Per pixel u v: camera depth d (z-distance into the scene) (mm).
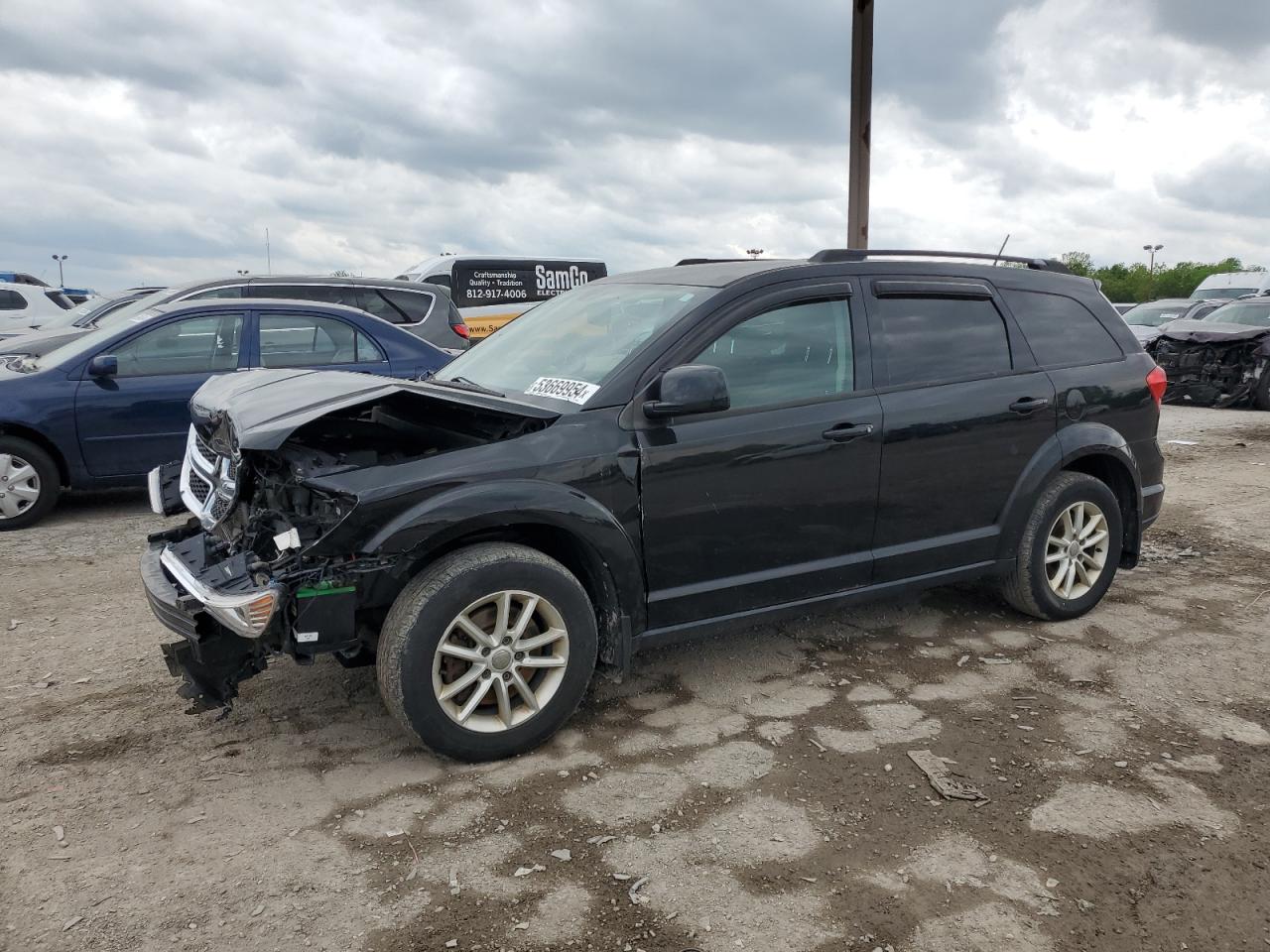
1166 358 15031
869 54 7555
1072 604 4742
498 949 2373
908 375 4160
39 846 2822
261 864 2729
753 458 3699
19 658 4359
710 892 2598
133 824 2943
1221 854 2783
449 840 2852
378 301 9898
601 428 3455
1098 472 4980
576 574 3662
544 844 2832
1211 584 5398
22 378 7035
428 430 3729
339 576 3064
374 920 2484
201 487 3953
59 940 2402
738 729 3590
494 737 3295
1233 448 10672
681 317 3707
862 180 7746
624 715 3715
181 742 3500
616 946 2385
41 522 7281
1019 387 4430
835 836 2875
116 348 7340
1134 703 3824
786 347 3887
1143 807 3035
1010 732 3566
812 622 4777
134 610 5086
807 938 2416
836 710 3756
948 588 5312
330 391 3574
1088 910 2531
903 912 2518
